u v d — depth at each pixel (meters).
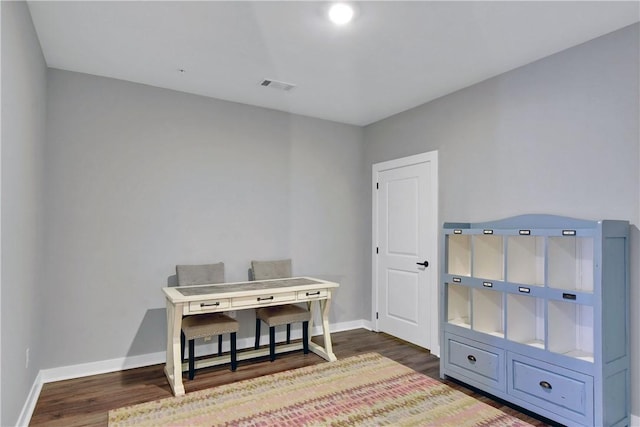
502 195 3.21
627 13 2.31
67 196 3.17
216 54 2.91
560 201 2.80
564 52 2.80
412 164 4.12
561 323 2.55
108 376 3.19
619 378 2.33
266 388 2.97
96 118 3.30
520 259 2.84
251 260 4.04
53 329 3.09
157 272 3.53
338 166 4.68
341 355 3.74
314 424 2.44
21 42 2.14
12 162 1.99
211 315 3.40
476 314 2.98
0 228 1.78
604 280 2.25
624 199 2.47
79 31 2.56
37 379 2.86
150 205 3.51
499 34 2.58
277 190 4.23
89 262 3.24
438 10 2.29
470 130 3.50
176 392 2.84
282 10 2.31
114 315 3.33
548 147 2.89
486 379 2.84
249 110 4.07
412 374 3.27
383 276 4.51
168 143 3.62
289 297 3.38
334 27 2.51
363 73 3.25
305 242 4.41
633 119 2.43
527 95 3.04
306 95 3.79
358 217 4.84
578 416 2.30
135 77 3.35
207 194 3.80
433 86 3.54
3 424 1.91
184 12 2.33
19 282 2.20
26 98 2.30
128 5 2.26
